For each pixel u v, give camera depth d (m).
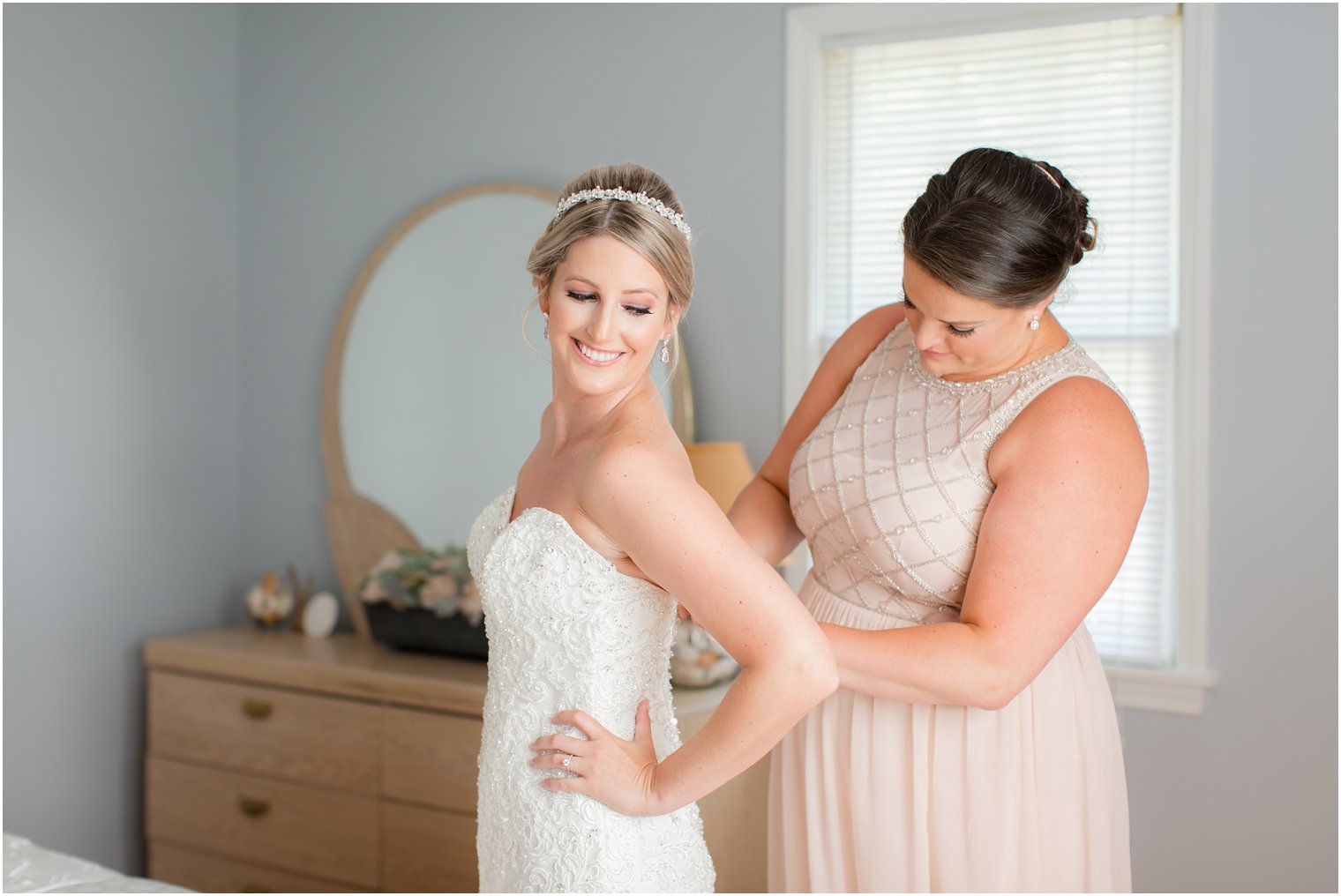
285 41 3.60
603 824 1.28
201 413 3.57
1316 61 2.40
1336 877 2.42
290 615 3.47
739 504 1.76
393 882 2.78
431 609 2.93
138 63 3.33
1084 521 1.36
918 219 1.36
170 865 3.17
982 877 1.49
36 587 3.08
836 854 1.60
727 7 2.95
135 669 3.35
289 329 3.61
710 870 1.43
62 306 3.13
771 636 1.15
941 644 1.37
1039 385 1.44
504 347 3.21
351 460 3.45
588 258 1.22
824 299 2.90
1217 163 2.49
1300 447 2.43
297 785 2.93
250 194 3.67
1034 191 1.32
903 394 1.56
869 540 1.54
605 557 1.28
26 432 3.04
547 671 1.32
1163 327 2.59
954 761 1.51
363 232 3.48
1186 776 2.53
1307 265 2.42
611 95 3.11
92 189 3.21
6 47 2.97
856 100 2.86
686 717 2.39
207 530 3.59
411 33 3.39
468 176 3.32
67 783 3.17
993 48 2.72
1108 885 1.52
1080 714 1.51
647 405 1.29
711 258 2.98
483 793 1.40
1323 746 2.42
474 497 3.26
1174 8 2.52
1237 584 2.49
